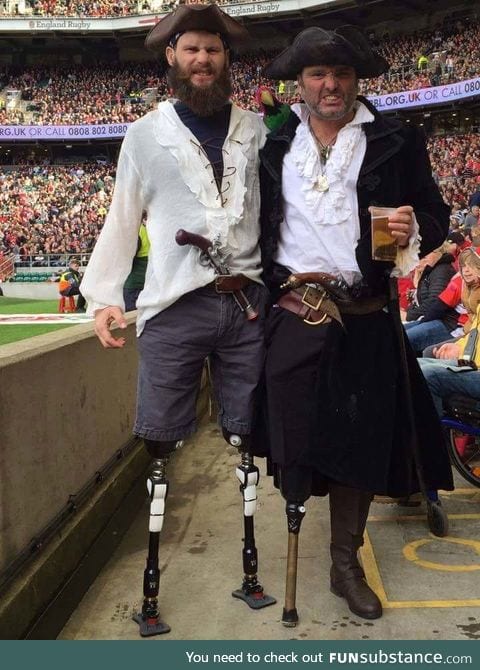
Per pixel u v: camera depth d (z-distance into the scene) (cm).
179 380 261
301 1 3494
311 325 261
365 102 269
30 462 280
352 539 274
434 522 336
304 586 290
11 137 3706
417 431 287
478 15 3409
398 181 262
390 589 285
